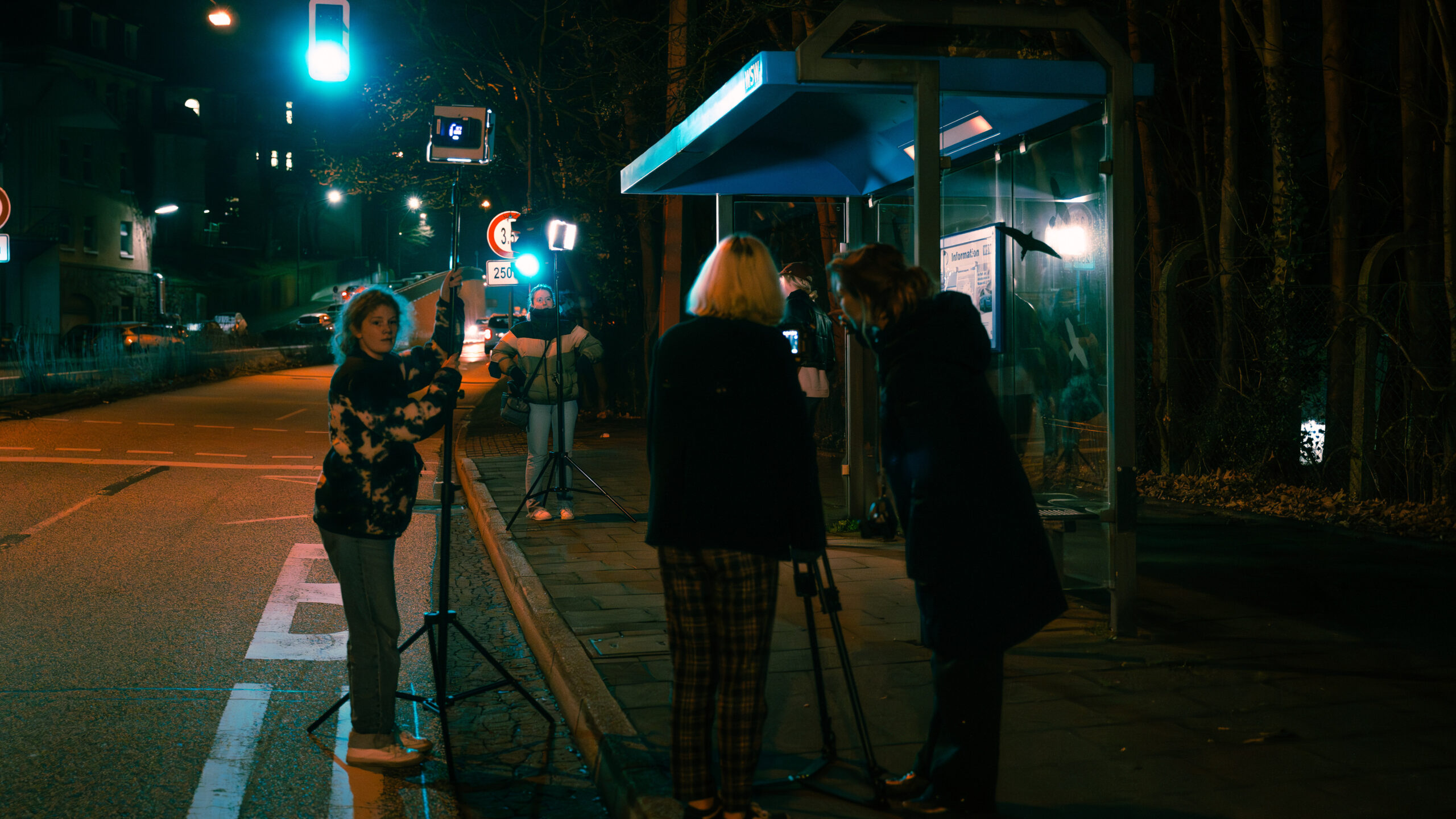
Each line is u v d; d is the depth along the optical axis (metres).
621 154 19.14
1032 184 6.78
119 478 11.80
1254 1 12.09
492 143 7.12
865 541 8.10
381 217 89.44
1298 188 10.58
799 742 4.08
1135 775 3.71
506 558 7.60
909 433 3.32
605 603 6.28
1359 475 9.39
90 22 56.09
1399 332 9.27
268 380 30.81
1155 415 11.38
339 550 4.07
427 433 4.05
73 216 50.44
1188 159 12.77
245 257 75.00
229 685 5.09
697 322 3.34
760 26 17.30
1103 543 8.07
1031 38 9.49
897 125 7.25
